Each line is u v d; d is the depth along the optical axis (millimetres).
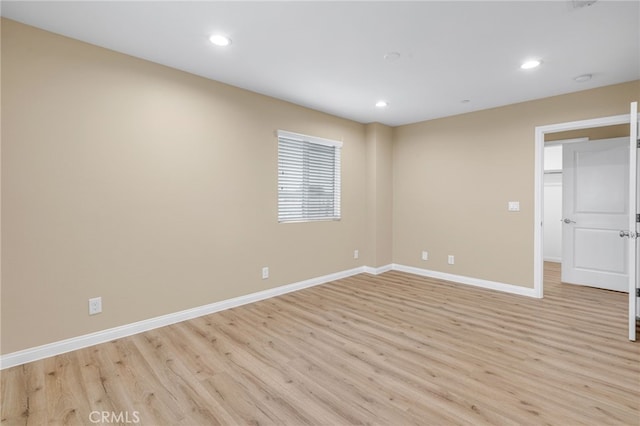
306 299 3736
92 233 2527
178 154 3002
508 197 3998
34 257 2279
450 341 2617
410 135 4992
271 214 3807
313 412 1750
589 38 2412
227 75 3143
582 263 4273
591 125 3438
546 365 2232
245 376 2098
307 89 3516
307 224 4227
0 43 2141
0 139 2143
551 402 1824
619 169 3947
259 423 1667
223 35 2395
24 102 2227
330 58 2768
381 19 2180
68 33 2355
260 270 3703
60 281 2389
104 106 2572
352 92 3596
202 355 2379
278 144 3869
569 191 4359
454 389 1955
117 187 2646
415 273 4953
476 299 3717
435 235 4719
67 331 2422
